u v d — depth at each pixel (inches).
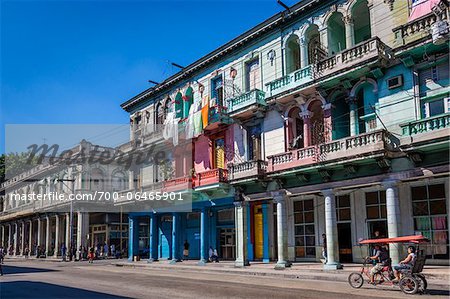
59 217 1881.2
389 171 722.8
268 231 1022.4
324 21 894.4
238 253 970.1
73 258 1684.3
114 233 1737.2
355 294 526.6
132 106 1482.5
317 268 805.9
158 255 1338.6
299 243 980.6
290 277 762.8
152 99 1387.8
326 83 824.9
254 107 967.0
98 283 700.7
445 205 747.4
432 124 650.2
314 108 906.7
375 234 838.5
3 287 666.2
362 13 880.3
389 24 782.5
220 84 1143.6
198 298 500.4
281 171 869.2
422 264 551.5
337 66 799.1
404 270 544.4
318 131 887.7
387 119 759.7
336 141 772.0
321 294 528.4
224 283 675.4
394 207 711.7
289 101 934.4
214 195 1083.3
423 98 717.3
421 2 734.5
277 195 910.4
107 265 1295.5
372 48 743.7
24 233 2265.0
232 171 994.1
